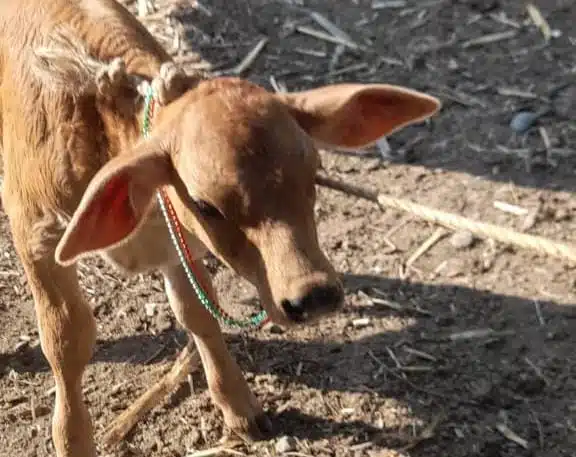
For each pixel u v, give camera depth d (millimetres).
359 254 2516
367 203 2607
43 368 2361
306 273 1748
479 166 2662
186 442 2236
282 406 2271
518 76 2852
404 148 2713
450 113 2775
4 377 2348
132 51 1970
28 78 1984
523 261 2484
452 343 2352
